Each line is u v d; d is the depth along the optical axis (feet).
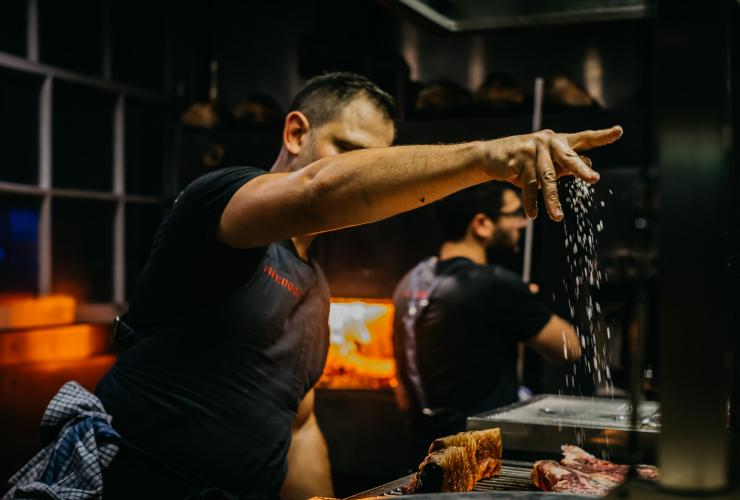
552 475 5.04
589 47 14.21
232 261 4.87
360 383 13.61
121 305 16.26
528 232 10.34
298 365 5.71
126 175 16.80
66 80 15.16
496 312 9.29
